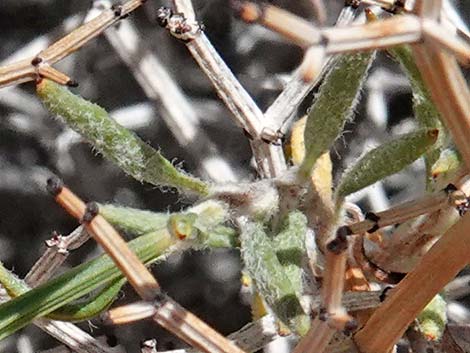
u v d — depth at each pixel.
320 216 0.09
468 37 0.08
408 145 0.08
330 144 0.08
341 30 0.06
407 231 0.09
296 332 0.08
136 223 0.08
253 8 0.06
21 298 0.08
